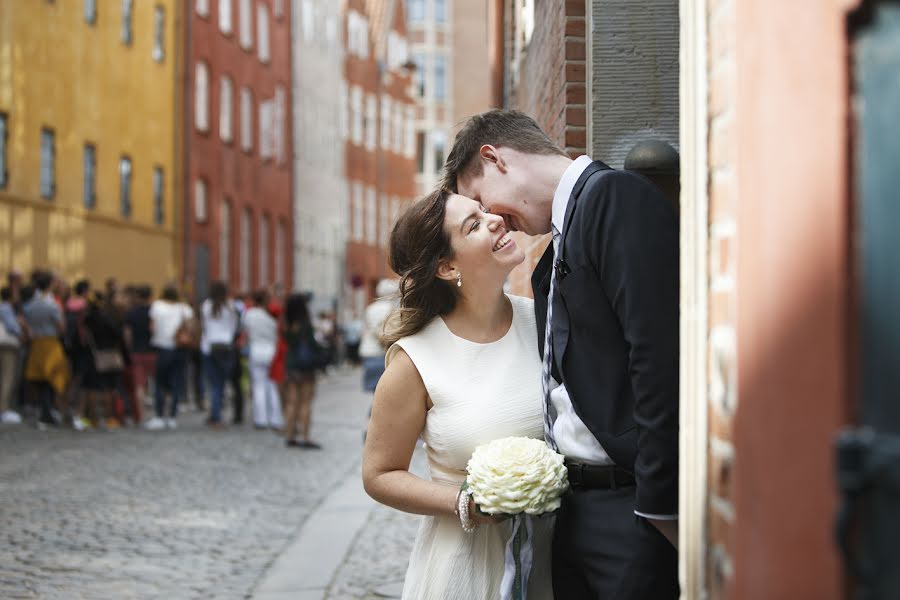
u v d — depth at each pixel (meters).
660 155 3.95
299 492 10.34
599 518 3.12
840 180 1.61
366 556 7.44
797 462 1.73
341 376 36.81
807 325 1.69
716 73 2.19
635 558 3.06
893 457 1.48
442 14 69.44
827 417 1.64
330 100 52.97
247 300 20.92
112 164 29.56
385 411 3.38
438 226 3.37
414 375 3.38
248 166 40.94
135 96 31.11
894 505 1.48
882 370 1.54
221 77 38.16
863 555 1.53
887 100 1.53
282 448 14.14
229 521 8.80
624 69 4.63
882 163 1.54
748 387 1.93
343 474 11.62
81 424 16.47
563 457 3.15
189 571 7.02
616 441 3.01
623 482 3.12
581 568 3.23
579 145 4.91
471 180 3.44
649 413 2.86
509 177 3.35
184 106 34.69
